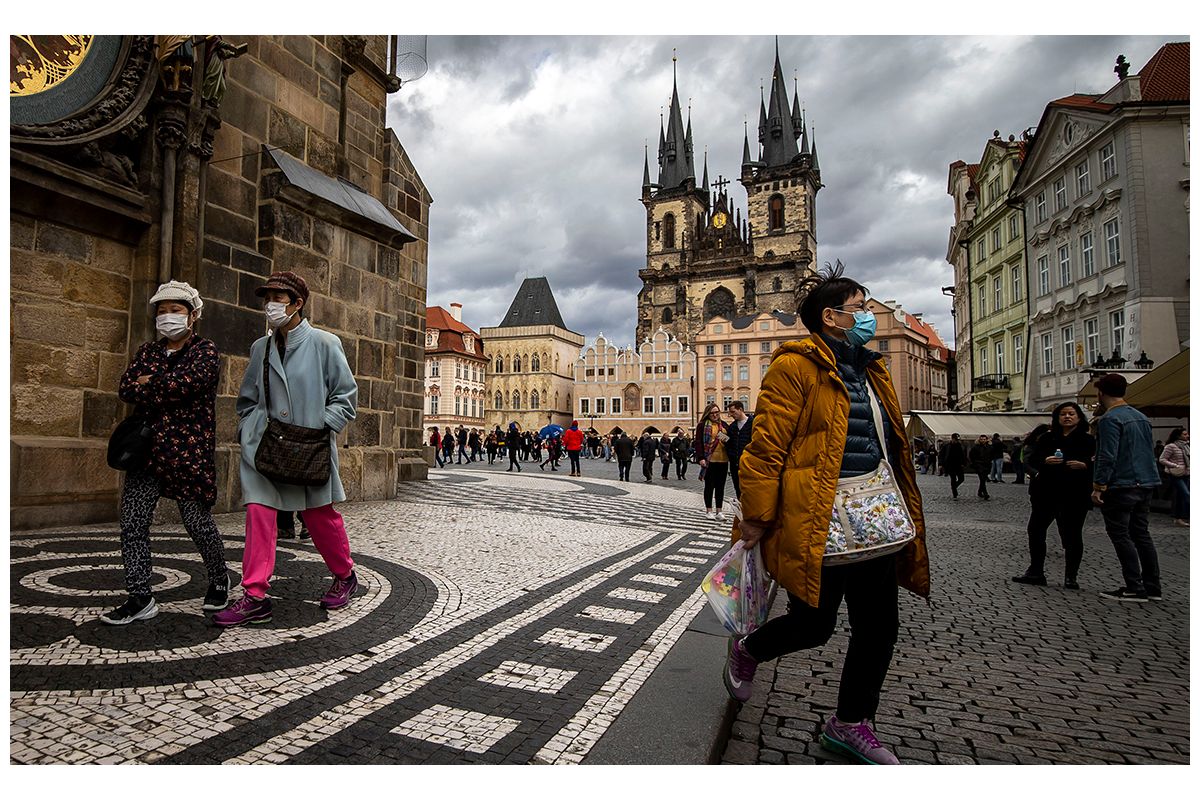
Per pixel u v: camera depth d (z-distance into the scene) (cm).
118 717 267
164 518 734
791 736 300
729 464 988
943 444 3250
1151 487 584
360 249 1064
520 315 11188
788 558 256
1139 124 2536
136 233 767
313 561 569
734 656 293
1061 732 311
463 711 289
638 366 9400
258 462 395
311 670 328
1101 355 2728
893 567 271
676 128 10888
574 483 1902
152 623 381
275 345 415
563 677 332
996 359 3919
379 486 1099
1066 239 2998
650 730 274
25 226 679
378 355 1098
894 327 8050
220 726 265
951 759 282
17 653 326
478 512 983
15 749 238
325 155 1076
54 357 702
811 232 10081
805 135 10381
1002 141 3794
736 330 8819
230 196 873
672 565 638
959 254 4684
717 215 10744
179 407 386
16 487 654
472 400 9738
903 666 399
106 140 730
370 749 253
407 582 511
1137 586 579
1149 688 366
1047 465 638
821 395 264
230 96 887
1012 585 640
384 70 1267
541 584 530
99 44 718
